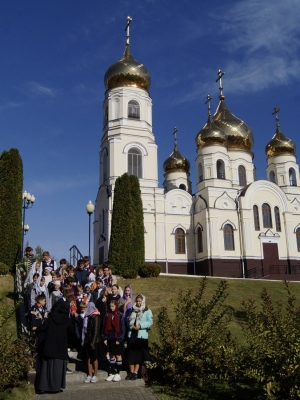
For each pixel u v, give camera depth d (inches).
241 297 956.6
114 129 1696.6
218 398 402.9
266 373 359.6
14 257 993.5
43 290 555.8
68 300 493.4
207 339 434.3
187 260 1700.3
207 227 1644.9
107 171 1691.7
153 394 422.0
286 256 1700.3
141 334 463.5
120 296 519.2
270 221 1726.1
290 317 394.9
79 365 495.8
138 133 1704.0
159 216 1667.1
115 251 1210.0
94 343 451.8
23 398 403.2
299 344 342.0
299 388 332.5
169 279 1152.8
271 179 2017.7
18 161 1065.5
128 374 471.5
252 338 410.0
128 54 1808.6
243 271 1622.8
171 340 441.1
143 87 1772.9
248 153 1939.0
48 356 426.6
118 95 1726.1
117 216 1248.2
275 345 362.9
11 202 1025.5
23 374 456.4
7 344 426.0
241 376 409.4
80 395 417.7
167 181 2177.7
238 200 1704.0
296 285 1150.3
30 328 546.9
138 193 1286.9
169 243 1696.6
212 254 1611.7
